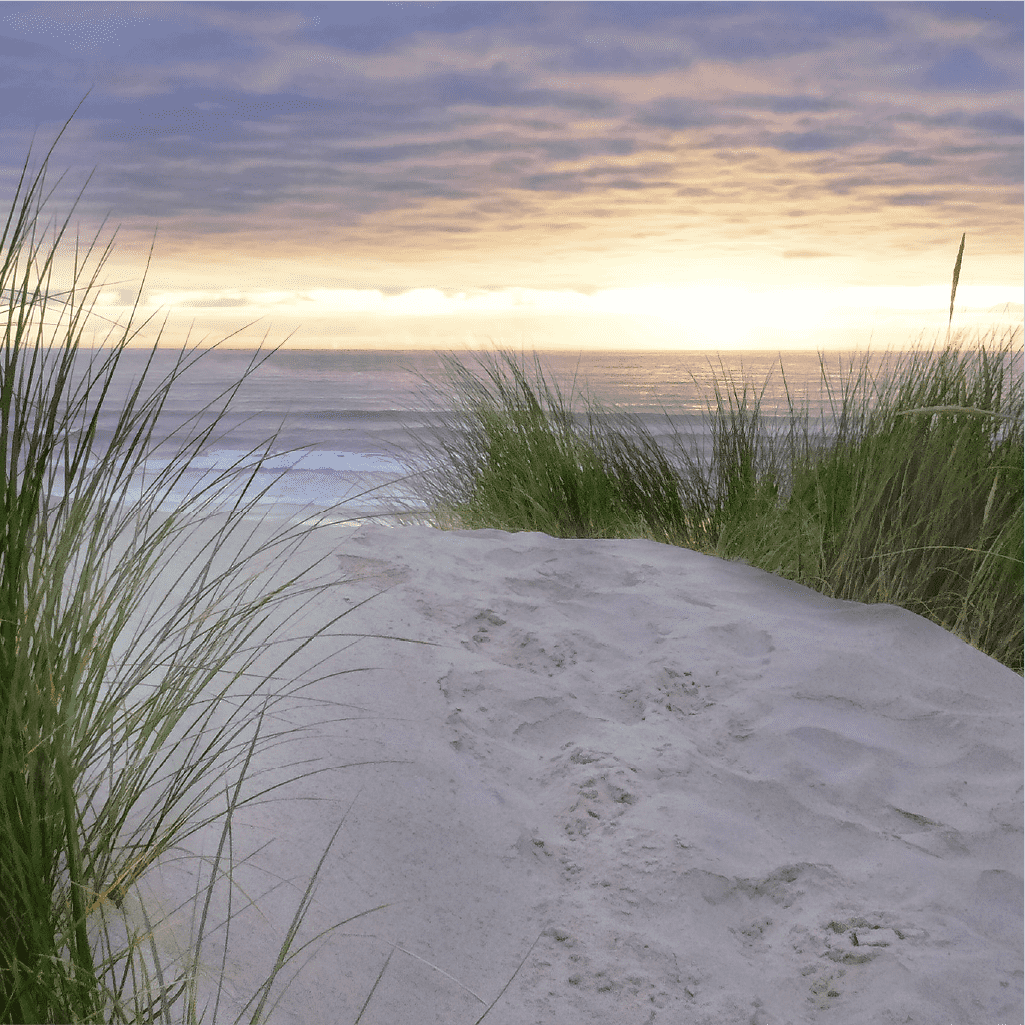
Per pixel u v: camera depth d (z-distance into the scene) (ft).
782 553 12.63
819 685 9.07
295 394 101.60
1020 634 11.05
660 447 16.57
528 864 6.29
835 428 13.41
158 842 4.70
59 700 4.12
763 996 5.44
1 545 3.85
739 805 7.27
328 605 8.93
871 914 6.16
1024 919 6.30
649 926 5.83
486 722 7.88
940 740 8.45
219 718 6.25
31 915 3.40
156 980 4.03
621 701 8.75
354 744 6.68
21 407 3.97
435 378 18.24
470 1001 4.99
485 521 16.08
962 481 11.71
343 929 5.06
